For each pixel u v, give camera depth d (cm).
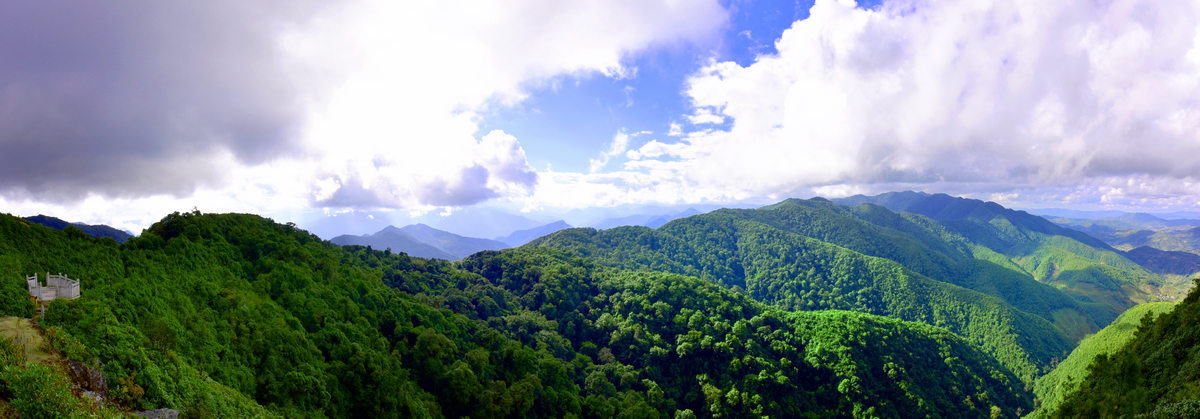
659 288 14388
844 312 14412
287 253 8306
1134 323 14362
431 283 12825
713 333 12688
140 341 3988
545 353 10088
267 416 4584
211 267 6850
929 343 13650
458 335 9081
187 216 7862
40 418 2455
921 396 11450
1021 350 19062
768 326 13250
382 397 6269
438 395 7425
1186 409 3394
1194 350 4441
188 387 3838
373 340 7544
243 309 6106
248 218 9494
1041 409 11394
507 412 7362
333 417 5697
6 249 4309
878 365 12006
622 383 10350
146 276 5569
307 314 7000
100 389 3173
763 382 10888
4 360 2722
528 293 14100
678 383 11506
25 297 3781
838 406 11125
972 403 11956
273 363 5562
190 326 5166
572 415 8150
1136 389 4041
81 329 3619
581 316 13400
